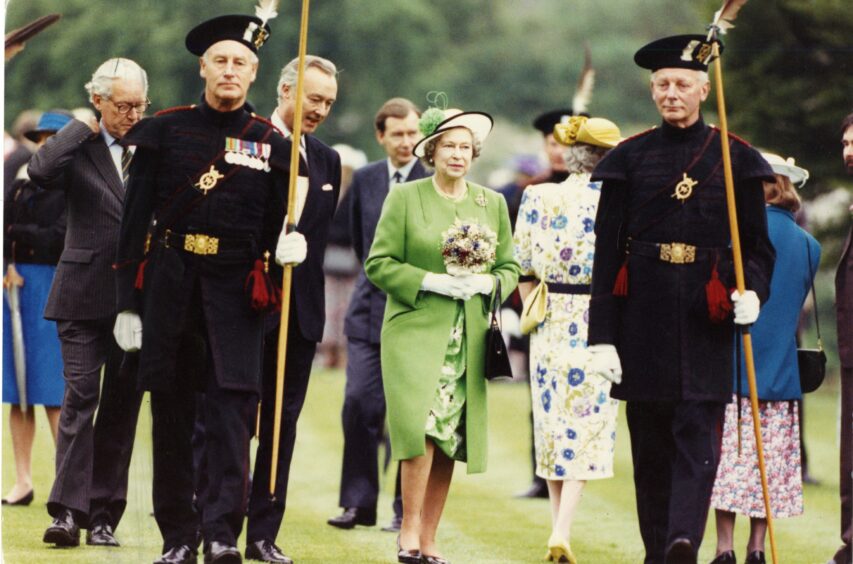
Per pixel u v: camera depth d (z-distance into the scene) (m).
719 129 31.98
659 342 31.45
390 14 133.75
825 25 75.81
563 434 36.88
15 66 118.38
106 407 34.97
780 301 36.50
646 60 31.75
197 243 31.27
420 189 34.59
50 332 41.34
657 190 31.50
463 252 33.88
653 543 32.28
